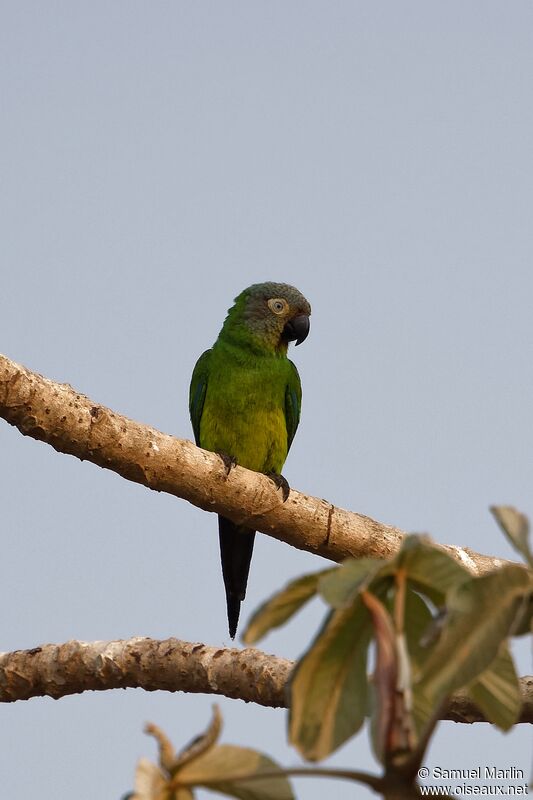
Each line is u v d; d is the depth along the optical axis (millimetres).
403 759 3604
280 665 8836
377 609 3953
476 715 8484
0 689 9398
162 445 10203
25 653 9438
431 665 3910
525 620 4133
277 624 4246
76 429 9617
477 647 3914
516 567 3945
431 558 4051
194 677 9008
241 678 8875
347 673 4359
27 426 9477
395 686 3758
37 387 9359
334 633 4270
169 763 3957
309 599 4238
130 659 9164
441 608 4156
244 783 4188
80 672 9227
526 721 8578
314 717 4371
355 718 4355
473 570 11094
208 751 3943
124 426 9930
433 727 3646
